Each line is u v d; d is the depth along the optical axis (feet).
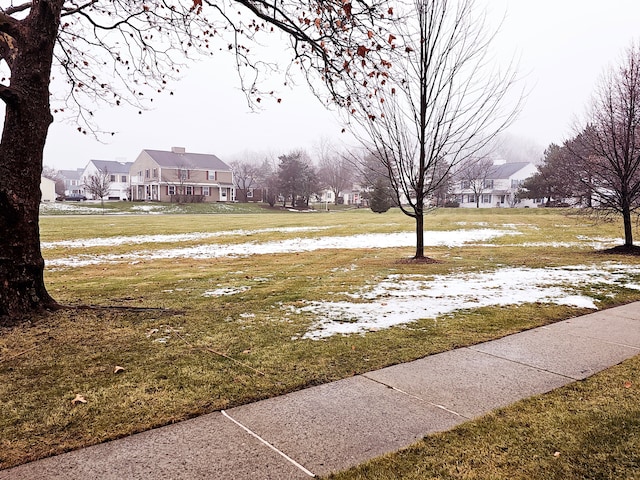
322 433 8.85
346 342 14.74
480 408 9.97
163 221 100.83
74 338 14.92
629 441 8.45
